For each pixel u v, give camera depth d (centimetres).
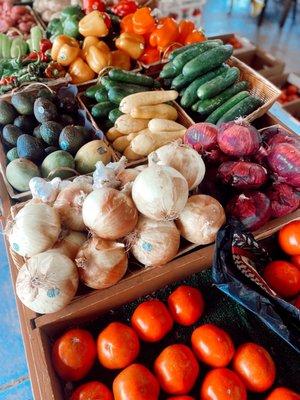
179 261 87
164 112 136
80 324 86
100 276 77
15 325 129
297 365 80
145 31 165
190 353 75
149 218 79
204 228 81
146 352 83
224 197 97
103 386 73
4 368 116
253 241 86
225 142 93
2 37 188
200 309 85
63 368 75
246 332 86
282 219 97
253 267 88
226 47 148
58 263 73
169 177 74
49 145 126
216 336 75
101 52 156
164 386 72
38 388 71
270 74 245
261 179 90
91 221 75
